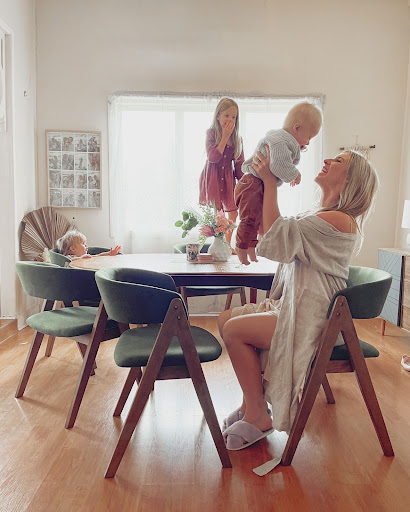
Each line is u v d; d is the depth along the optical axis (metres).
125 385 2.38
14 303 4.12
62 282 2.31
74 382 2.88
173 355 1.88
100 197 4.77
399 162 4.82
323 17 4.68
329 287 1.96
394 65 4.74
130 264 2.90
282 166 1.85
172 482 1.83
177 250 3.91
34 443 2.12
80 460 1.98
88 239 4.81
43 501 1.70
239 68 4.69
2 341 3.73
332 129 4.78
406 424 2.37
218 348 1.98
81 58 4.64
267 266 2.82
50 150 4.70
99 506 1.67
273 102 4.68
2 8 3.81
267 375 2.01
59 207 4.75
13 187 4.06
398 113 4.78
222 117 3.83
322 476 1.88
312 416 2.46
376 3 4.68
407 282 3.69
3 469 1.90
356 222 2.02
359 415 2.48
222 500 1.71
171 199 4.73
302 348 1.90
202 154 4.71
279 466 1.96
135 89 4.67
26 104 4.41
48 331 2.39
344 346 1.99
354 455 2.06
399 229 4.83
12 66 3.99
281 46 4.69
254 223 1.97
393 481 1.85
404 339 3.98
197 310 4.80
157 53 4.65
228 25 4.66
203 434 2.24
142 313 1.80
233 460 2.00
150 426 2.31
